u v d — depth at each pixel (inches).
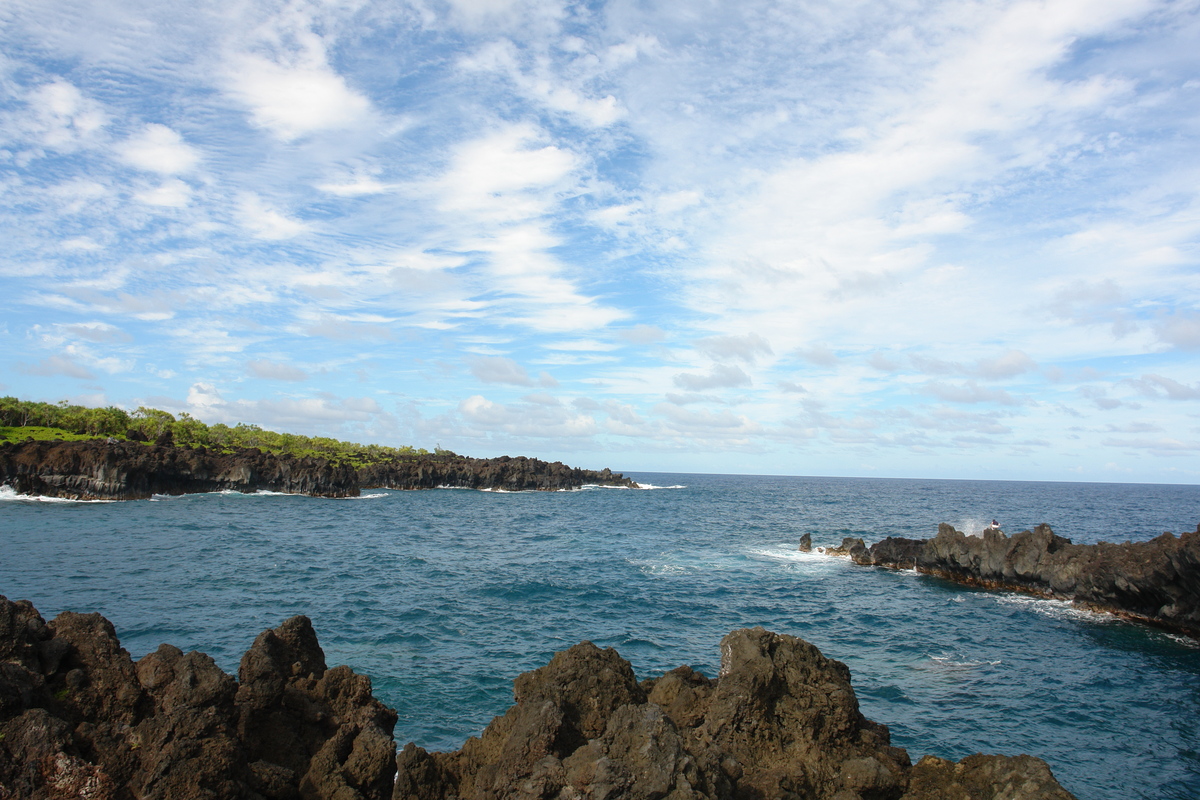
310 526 3767.2
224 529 3395.7
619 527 4200.3
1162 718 1146.7
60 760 472.4
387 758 584.7
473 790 581.6
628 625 1608.0
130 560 2337.6
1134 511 6299.2
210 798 472.7
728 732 583.8
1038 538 2185.0
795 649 638.5
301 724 637.9
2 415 5797.2
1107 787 904.3
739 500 7293.3
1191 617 1672.0
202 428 7288.4
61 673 576.1
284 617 1567.4
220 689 572.1
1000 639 1626.5
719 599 1955.0
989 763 535.8
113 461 4781.0
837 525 4384.8
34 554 2412.6
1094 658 1487.5
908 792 537.3
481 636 1460.4
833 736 587.2
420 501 6245.1
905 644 1553.9
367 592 1915.6
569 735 569.6
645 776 460.4
